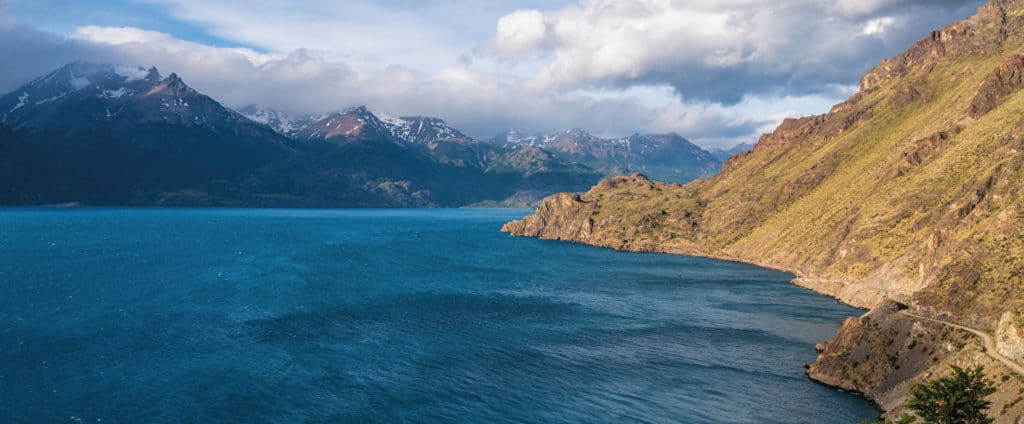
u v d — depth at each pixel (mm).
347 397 83688
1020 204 106500
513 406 82000
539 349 107375
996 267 93125
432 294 158000
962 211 141125
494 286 173000
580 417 78812
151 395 82062
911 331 88375
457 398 84438
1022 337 70812
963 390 57875
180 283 163375
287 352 102000
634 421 77688
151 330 112562
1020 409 60000
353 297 150375
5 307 127125
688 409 81250
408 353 103750
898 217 166500
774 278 189125
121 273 178875
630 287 172625
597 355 104125
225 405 79750
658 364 99375
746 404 82812
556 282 181875
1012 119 165625
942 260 122000
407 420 77188
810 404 82625
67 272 178000
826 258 179500
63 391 82312
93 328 112375
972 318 86750
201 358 97438
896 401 79688
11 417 74250
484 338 114188
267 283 167250
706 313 136750
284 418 76688
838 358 92312
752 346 109500
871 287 144000
